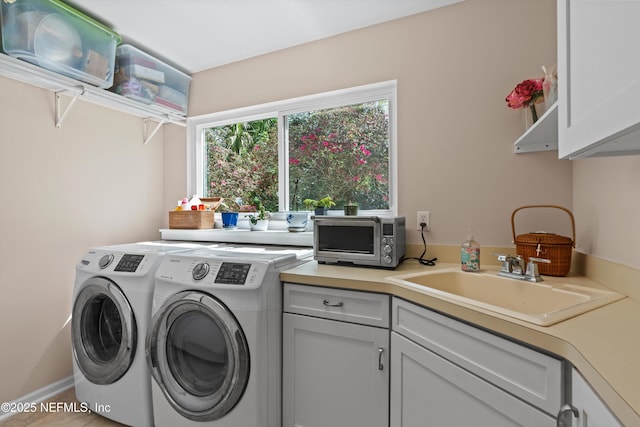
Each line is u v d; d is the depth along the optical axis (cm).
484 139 166
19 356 173
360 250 158
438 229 176
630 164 101
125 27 194
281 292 145
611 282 111
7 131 168
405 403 117
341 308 133
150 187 255
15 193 171
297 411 140
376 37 192
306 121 225
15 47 154
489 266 160
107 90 205
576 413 66
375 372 127
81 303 168
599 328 76
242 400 130
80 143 203
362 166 208
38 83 175
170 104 241
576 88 68
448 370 101
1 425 160
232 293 131
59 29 169
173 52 225
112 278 159
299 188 228
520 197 159
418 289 112
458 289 148
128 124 236
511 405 82
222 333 134
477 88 167
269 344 134
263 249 193
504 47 162
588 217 133
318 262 170
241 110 240
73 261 198
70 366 196
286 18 186
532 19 157
